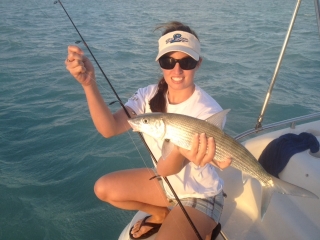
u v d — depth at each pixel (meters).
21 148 2.48
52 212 1.89
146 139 1.25
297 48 5.28
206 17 8.89
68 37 6.06
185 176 1.13
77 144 2.51
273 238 1.26
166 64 1.09
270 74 4.03
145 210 1.23
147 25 7.35
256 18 8.76
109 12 9.39
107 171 2.21
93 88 1.10
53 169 2.25
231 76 3.97
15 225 1.79
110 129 1.17
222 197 1.18
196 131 0.96
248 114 2.96
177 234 1.02
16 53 4.99
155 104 1.17
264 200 1.08
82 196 2.00
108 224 1.80
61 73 4.05
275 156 1.47
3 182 2.10
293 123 1.66
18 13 8.88
